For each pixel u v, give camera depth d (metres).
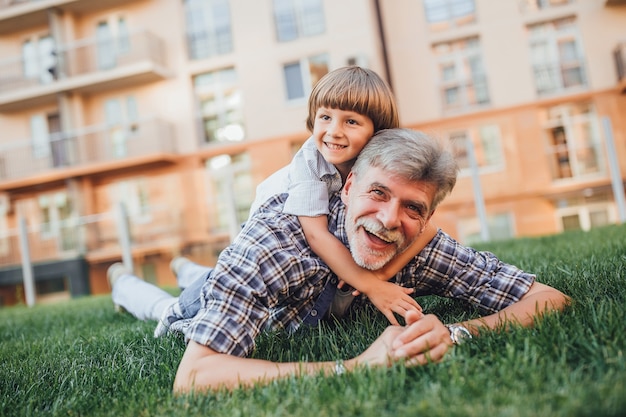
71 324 3.27
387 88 1.72
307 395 1.15
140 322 2.76
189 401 1.23
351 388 1.16
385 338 1.34
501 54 13.07
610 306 1.43
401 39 13.27
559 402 0.94
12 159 14.61
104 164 13.71
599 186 12.58
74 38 14.16
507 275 1.67
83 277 13.35
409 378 1.18
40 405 1.42
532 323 1.45
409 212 1.39
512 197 12.88
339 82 1.66
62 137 13.95
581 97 12.80
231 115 13.72
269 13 13.35
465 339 1.38
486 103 13.08
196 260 13.36
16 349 2.44
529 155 12.90
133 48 13.69
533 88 12.95
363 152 1.45
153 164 13.90
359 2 12.89
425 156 1.36
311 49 13.08
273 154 13.23
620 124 12.70
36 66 14.77
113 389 1.47
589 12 12.90
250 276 1.46
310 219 1.61
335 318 1.72
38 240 13.93
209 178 13.62
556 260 2.73
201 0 13.83
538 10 13.01
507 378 1.08
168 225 13.46
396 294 1.56
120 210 7.33
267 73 13.31
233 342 1.39
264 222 1.57
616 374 1.04
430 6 13.30
